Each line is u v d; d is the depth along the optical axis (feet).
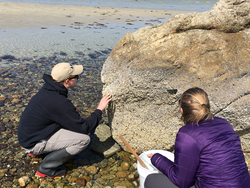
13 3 57.62
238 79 8.39
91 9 60.59
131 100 9.73
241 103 8.09
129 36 10.44
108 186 8.55
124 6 74.02
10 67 20.58
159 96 9.22
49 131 8.18
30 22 39.27
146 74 9.12
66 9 56.75
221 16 8.95
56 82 8.07
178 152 5.32
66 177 8.84
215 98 8.25
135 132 10.02
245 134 9.10
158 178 6.42
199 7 87.71
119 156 10.25
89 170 9.30
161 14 60.90
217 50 8.77
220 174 4.86
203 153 5.02
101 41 31.55
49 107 7.86
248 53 8.64
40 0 70.49
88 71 20.94
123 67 9.98
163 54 9.05
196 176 5.30
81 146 8.61
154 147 9.91
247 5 8.93
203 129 5.21
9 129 11.84
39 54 24.56
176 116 9.18
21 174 8.84
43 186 8.32
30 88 16.99
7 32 31.89
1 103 14.47
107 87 10.36
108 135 11.37
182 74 8.80
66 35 33.37
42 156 9.91
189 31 9.18
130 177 9.02
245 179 4.99
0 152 10.00
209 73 8.52
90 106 15.08
